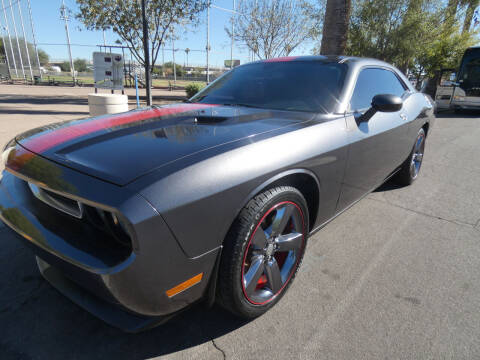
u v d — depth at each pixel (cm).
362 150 233
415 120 338
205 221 133
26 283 208
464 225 304
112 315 145
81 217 138
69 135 168
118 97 675
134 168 128
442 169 497
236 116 201
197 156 139
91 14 1112
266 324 178
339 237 276
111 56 915
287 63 276
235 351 160
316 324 178
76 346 162
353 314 186
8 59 2973
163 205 119
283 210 172
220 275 152
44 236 142
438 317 185
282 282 187
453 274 227
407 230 292
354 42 1491
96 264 124
